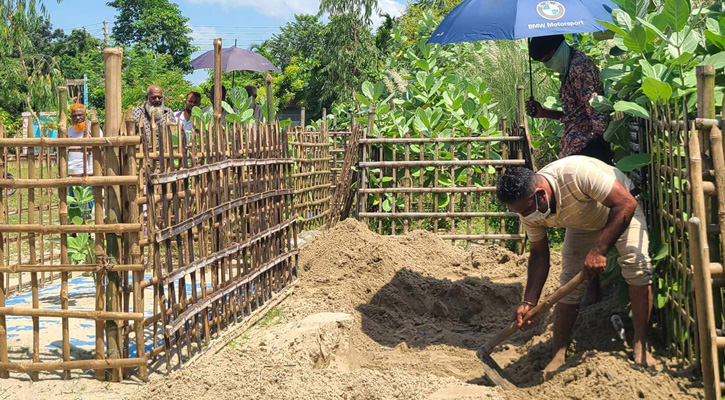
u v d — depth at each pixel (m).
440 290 6.49
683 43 4.68
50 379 4.66
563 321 4.59
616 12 5.07
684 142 3.83
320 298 6.50
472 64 13.05
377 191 8.48
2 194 4.65
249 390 4.10
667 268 4.41
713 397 3.49
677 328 4.29
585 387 4.00
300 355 4.60
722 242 3.60
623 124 5.38
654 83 4.16
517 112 8.80
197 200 5.17
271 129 6.65
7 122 34.16
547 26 5.41
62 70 55.16
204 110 10.59
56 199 11.66
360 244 7.31
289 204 7.06
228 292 5.58
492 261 7.37
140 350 4.62
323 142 10.77
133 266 4.55
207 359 4.73
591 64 5.55
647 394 3.81
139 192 4.91
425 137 9.34
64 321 4.63
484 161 8.33
